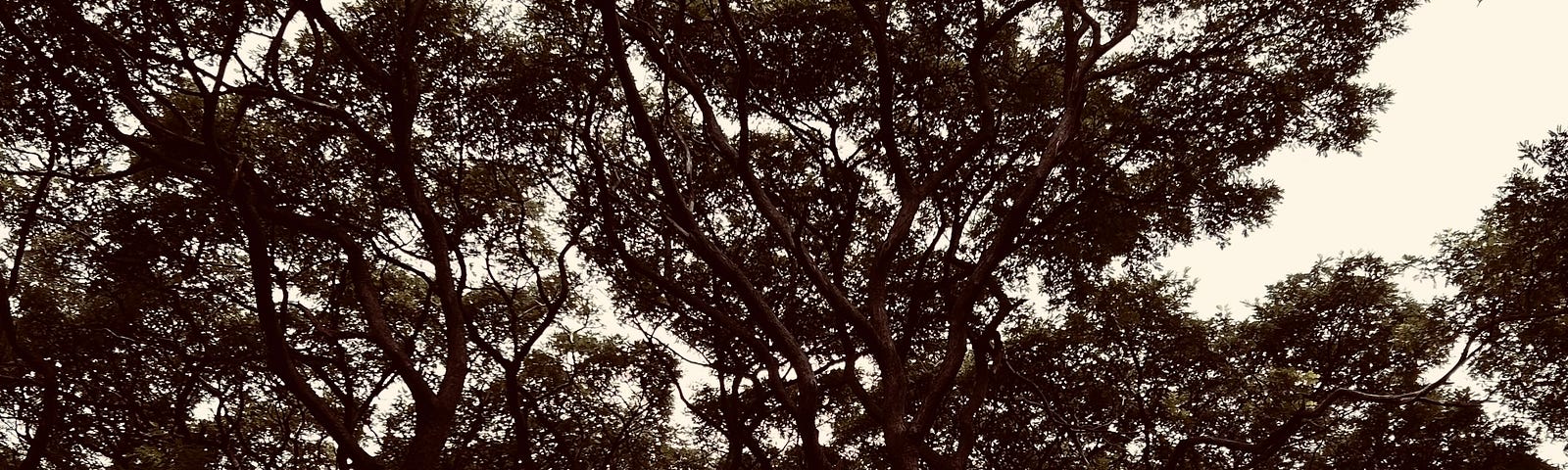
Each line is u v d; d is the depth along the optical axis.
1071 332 18.81
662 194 16.53
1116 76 17.17
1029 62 17.78
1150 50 16.91
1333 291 19.03
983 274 15.73
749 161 15.99
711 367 18.22
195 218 14.75
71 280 15.28
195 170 12.38
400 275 17.83
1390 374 18.88
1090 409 19.45
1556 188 14.30
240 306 15.76
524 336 18.30
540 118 15.31
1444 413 17.98
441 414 12.20
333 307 15.60
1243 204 17.03
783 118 17.61
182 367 15.77
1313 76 16.20
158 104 12.84
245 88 12.32
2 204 14.17
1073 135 16.03
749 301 14.90
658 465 19.70
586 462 18.47
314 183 14.88
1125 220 16.91
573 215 16.48
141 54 12.12
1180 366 19.45
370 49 14.30
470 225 15.67
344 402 14.42
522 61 14.91
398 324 17.47
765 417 19.27
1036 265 18.16
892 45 17.09
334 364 15.58
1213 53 16.56
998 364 18.39
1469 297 16.78
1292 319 19.33
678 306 17.38
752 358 18.67
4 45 11.84
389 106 14.44
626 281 17.83
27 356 12.73
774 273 18.34
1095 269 18.20
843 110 17.50
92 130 12.98
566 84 15.29
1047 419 19.25
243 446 15.69
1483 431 17.88
